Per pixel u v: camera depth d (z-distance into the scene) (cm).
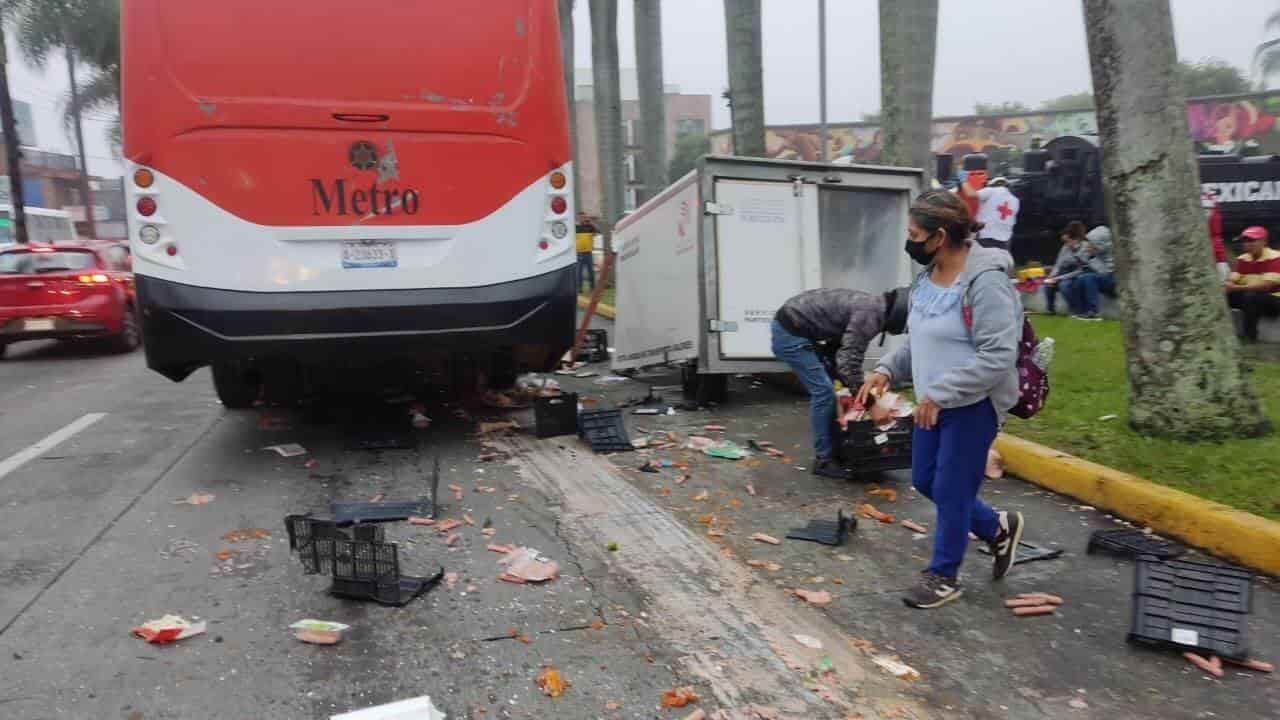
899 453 550
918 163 988
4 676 314
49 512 500
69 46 2825
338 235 579
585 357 1149
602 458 621
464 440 675
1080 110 5366
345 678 314
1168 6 539
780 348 584
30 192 5972
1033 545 449
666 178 1875
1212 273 553
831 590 398
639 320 955
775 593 392
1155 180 549
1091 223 1488
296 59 568
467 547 444
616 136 2191
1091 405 671
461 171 597
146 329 564
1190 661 332
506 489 544
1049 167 1497
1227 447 532
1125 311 580
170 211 556
